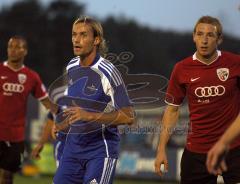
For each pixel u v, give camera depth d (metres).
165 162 14.97
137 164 39.69
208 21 14.43
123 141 40.50
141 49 100.75
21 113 21.48
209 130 14.76
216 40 14.42
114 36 103.31
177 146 38.53
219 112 14.62
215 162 8.82
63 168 14.85
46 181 38.84
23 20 117.31
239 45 74.12
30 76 21.41
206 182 15.18
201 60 14.63
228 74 14.48
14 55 20.97
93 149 14.59
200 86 14.62
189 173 15.19
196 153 14.99
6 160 21.42
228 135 8.96
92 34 14.47
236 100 14.70
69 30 115.88
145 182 37.59
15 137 21.38
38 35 114.75
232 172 14.59
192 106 14.91
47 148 44.06
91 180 14.45
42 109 44.41
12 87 21.22
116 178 40.50
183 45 101.81
